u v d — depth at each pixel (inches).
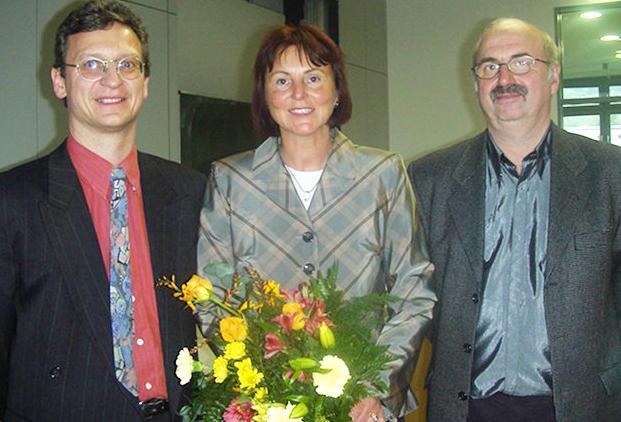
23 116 142.5
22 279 68.9
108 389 68.6
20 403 68.1
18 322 68.9
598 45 273.3
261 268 76.0
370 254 76.9
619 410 81.7
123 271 72.2
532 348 80.6
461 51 293.0
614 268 81.7
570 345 78.6
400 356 71.1
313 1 248.5
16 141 141.6
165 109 169.2
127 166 76.0
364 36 279.3
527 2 281.7
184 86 205.3
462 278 83.2
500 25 86.7
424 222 88.5
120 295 71.4
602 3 271.6
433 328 86.5
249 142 211.3
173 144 171.5
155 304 73.7
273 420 53.1
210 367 65.8
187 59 206.2
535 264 81.7
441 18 295.6
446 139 295.4
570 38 276.2
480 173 85.6
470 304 82.4
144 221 75.9
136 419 69.6
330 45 76.3
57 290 68.6
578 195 81.0
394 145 303.0
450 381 82.7
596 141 85.7
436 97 296.7
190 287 61.7
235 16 226.4
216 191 79.7
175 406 71.8
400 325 74.1
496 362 82.0
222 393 61.2
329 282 64.4
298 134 76.4
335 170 78.2
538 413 80.4
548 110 85.7
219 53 219.5
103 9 73.9
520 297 81.6
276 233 77.0
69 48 73.0
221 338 64.0
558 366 78.5
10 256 68.4
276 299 62.7
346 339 59.8
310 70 75.2
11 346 69.6
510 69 83.7
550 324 79.1
